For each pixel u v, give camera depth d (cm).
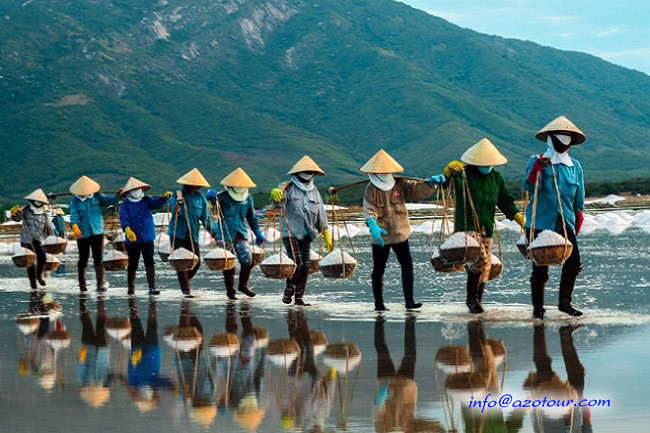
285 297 1841
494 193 1603
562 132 1491
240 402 1008
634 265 2480
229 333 1477
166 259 2209
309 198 1828
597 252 3014
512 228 5316
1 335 1506
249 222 2027
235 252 1991
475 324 1482
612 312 1571
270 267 1814
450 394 1014
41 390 1082
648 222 5384
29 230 2406
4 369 1212
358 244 4141
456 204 1608
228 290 1983
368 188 1692
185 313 1736
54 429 909
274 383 1098
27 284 2488
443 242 1653
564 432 866
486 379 1077
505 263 2670
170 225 2066
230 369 1184
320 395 1031
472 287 1616
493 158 1573
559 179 1496
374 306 1747
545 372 1099
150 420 938
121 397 1041
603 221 5375
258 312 1728
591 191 10062
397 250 1705
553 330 1390
